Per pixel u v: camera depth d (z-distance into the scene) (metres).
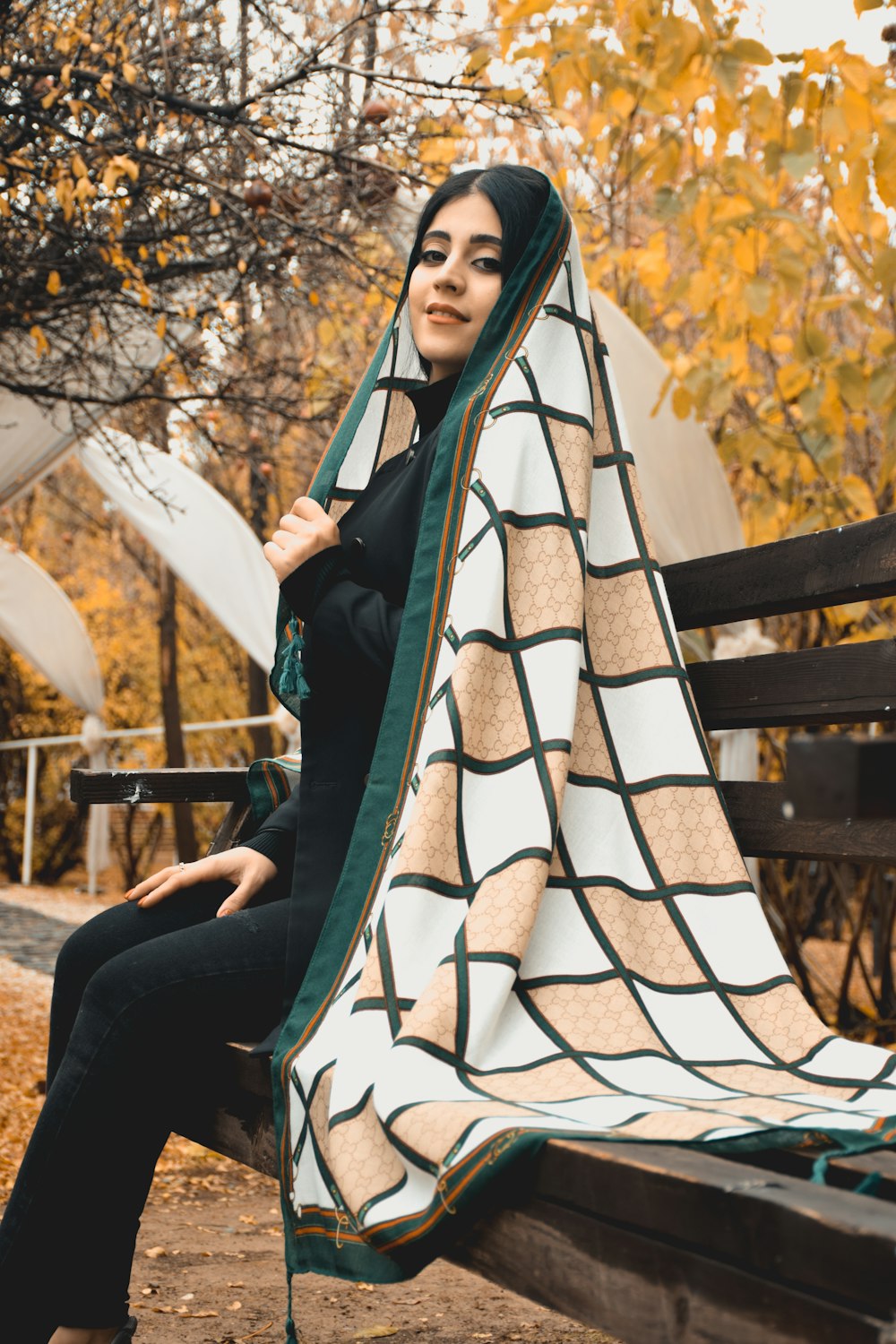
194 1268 2.55
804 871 5.88
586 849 1.45
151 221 4.18
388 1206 1.07
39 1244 1.44
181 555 7.96
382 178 4.11
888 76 3.57
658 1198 0.84
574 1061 1.20
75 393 5.01
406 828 1.43
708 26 3.48
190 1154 3.73
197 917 1.76
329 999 1.37
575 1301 0.91
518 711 1.45
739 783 1.72
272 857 1.74
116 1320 1.47
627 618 1.64
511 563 1.55
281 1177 1.27
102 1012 1.49
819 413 4.07
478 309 1.82
